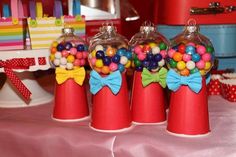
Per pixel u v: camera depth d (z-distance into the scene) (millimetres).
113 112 865
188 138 818
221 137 822
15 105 1084
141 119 916
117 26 1394
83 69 956
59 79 951
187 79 830
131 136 820
